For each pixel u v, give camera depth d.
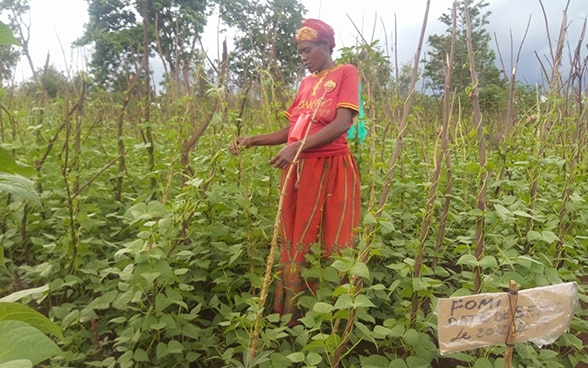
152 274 1.83
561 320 1.61
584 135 3.40
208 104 3.66
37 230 3.07
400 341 2.16
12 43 0.61
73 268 2.52
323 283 2.34
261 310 1.81
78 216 2.57
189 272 2.46
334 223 2.38
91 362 1.94
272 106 3.21
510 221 2.04
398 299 2.48
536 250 2.58
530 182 2.61
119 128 3.52
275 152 3.12
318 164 2.32
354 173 2.43
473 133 2.05
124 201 3.60
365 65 2.64
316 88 2.34
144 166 3.83
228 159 2.78
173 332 2.05
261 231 2.60
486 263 1.79
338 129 2.17
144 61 3.38
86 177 3.40
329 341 1.67
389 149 3.73
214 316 2.54
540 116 2.89
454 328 1.50
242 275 2.64
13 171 0.77
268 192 2.99
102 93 3.92
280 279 2.41
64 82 4.40
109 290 2.41
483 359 1.78
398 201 3.47
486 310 1.52
